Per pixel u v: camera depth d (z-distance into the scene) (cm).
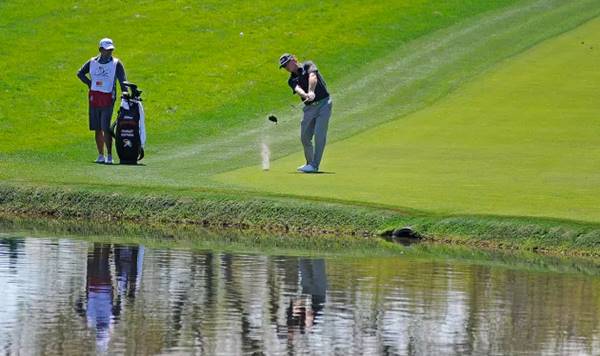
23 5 10488
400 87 7819
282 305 2884
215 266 3400
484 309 2891
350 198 4366
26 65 8806
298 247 3788
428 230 3984
